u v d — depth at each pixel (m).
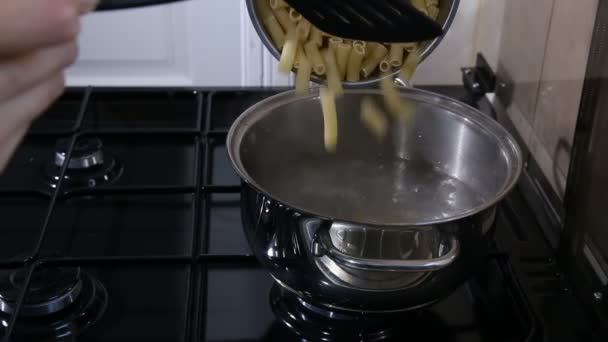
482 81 0.91
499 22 0.88
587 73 0.64
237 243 0.70
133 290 0.65
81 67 1.01
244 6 0.90
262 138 0.72
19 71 0.37
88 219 0.73
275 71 0.94
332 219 0.53
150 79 1.02
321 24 0.58
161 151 0.83
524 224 0.73
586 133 0.64
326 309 0.62
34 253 0.64
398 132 0.77
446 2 0.72
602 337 0.60
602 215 0.61
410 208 0.74
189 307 0.61
